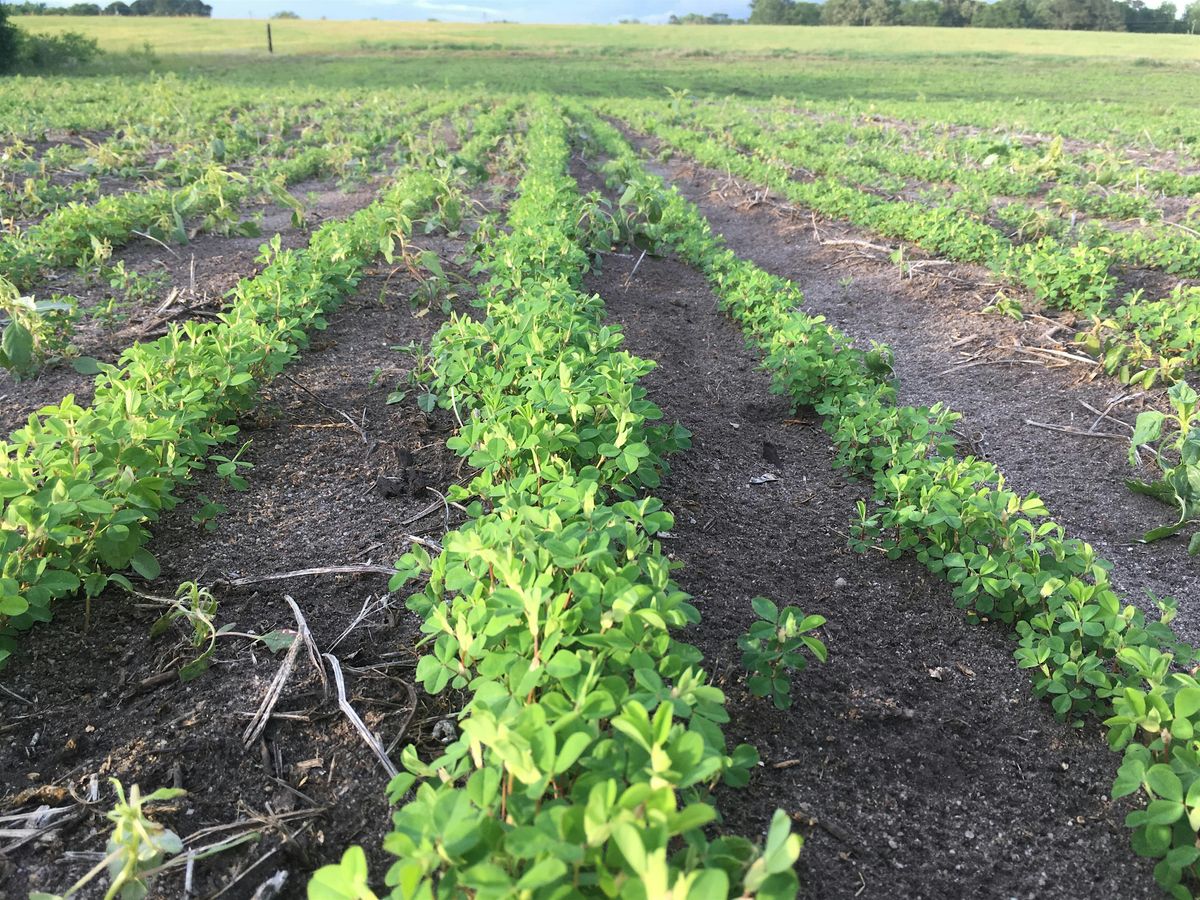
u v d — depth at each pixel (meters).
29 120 15.98
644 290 7.88
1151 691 2.47
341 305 6.51
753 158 14.09
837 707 2.80
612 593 2.18
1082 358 6.03
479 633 2.15
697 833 1.57
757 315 6.47
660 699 1.83
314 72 42.28
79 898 2.01
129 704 2.60
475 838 1.47
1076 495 4.60
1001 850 2.35
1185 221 9.73
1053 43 62.22
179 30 63.22
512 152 13.92
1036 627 3.11
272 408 4.64
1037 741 2.75
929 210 9.50
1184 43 62.41
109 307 5.81
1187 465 4.17
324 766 2.41
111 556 2.94
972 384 6.04
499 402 3.75
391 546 3.50
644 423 4.91
